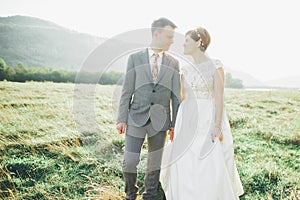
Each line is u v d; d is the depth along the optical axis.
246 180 3.57
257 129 4.95
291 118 5.23
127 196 2.77
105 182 3.44
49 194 3.28
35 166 3.71
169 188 2.86
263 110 5.59
